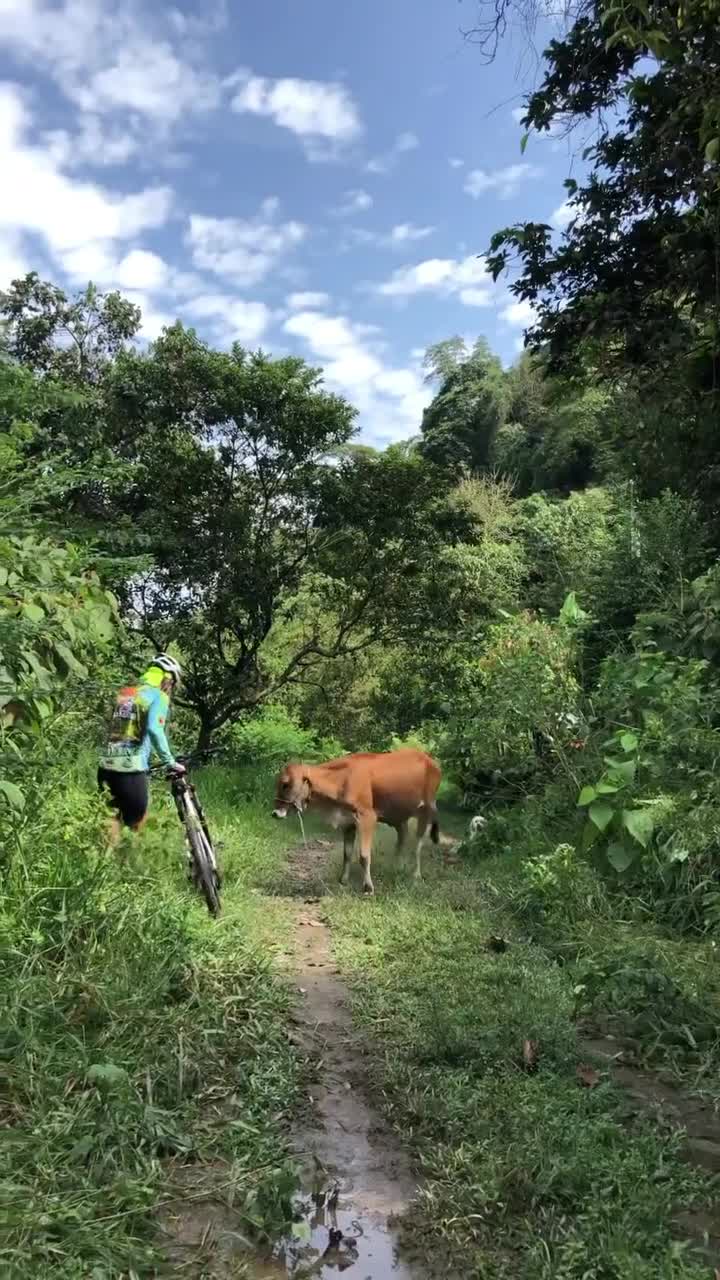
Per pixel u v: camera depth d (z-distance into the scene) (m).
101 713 5.80
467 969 4.62
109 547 9.14
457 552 16.70
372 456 12.58
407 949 5.02
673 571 9.69
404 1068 3.50
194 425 11.70
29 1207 2.33
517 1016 3.87
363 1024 4.01
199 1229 2.52
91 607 4.92
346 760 6.89
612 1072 3.60
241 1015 3.92
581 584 12.98
